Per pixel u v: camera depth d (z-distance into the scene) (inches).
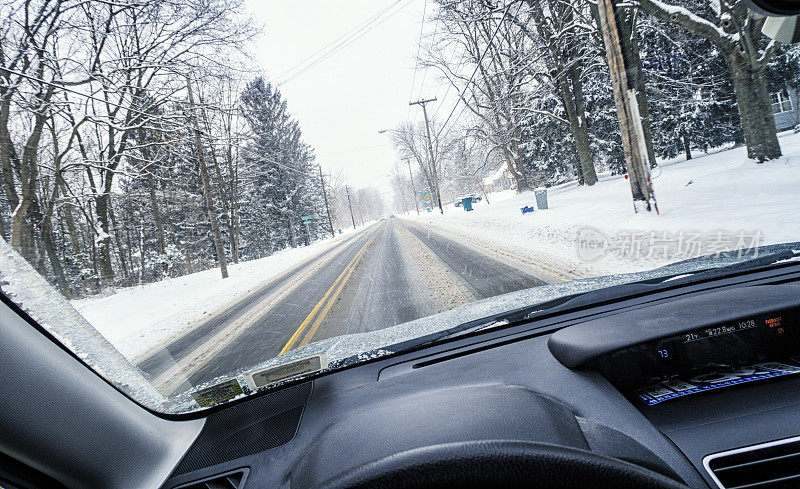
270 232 1727.4
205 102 621.9
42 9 344.8
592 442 39.2
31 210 402.9
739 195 209.3
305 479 37.5
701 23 225.5
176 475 50.9
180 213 1412.4
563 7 512.7
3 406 40.4
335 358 79.0
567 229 342.6
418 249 471.5
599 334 58.2
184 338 261.9
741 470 40.1
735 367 53.6
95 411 47.3
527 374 58.4
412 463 24.6
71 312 50.0
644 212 282.8
